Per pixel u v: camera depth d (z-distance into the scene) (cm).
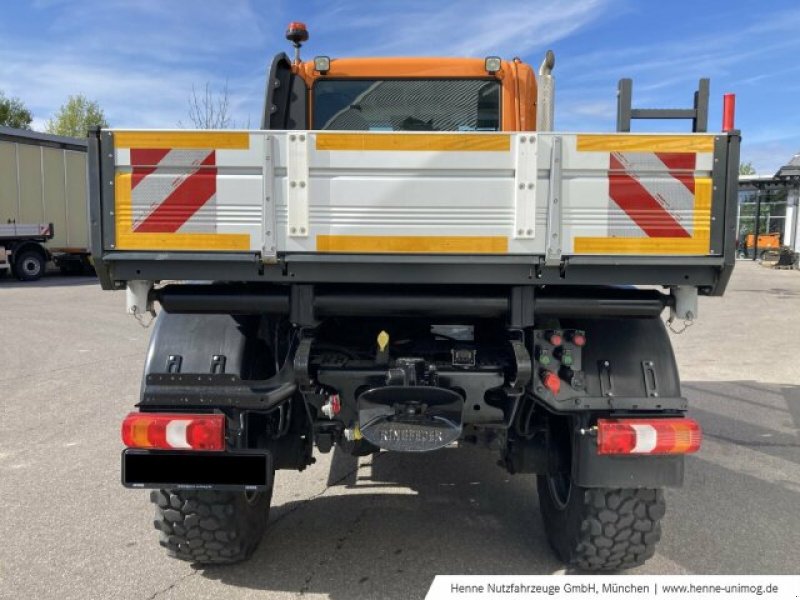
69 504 408
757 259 3456
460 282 275
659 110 308
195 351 302
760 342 1041
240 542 317
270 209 267
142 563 334
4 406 642
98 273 275
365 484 446
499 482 450
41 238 2219
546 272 273
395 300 291
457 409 294
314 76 446
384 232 269
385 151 265
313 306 291
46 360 864
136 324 1174
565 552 324
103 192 269
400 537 365
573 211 267
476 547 353
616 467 283
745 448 527
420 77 445
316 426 315
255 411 289
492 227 268
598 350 303
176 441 274
